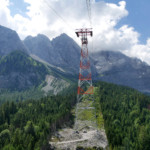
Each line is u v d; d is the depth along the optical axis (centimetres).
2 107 13350
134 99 16538
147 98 16825
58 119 10931
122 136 8812
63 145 7831
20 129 9550
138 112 13538
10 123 11075
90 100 15512
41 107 13938
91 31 6900
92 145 7812
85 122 11194
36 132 9081
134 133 9544
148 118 12456
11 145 7138
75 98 16250
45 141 7581
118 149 7450
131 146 7994
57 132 9706
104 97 16662
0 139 8031
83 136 8962
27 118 11581
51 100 16138
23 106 15438
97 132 9169
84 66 7738
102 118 11912
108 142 8225
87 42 7375
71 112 13400
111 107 14212
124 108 14400
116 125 10375
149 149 7950
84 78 7881
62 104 14325
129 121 11656
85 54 7569
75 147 7619
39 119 11262
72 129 10288
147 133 9119
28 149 6950
